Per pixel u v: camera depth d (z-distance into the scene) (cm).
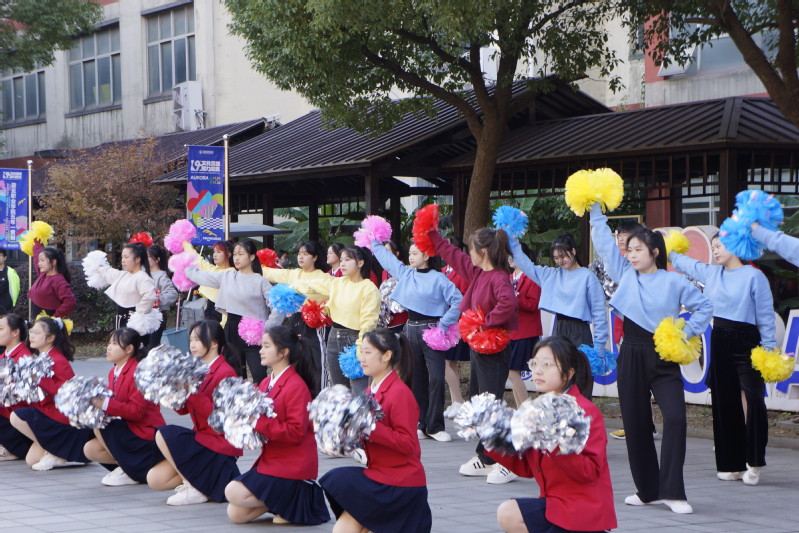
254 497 599
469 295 781
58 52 2906
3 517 625
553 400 420
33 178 2369
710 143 1123
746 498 680
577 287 780
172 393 626
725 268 745
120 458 716
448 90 1340
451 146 1534
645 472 652
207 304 1105
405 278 909
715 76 1667
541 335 880
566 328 793
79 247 2075
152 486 694
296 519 605
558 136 1359
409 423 525
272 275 960
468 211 1269
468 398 1105
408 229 2030
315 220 1964
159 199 1928
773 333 722
